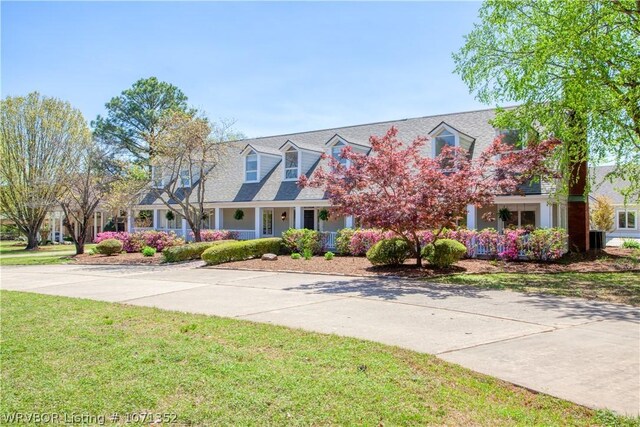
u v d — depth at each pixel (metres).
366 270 15.54
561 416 4.12
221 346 6.34
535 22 14.95
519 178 13.27
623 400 4.42
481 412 4.19
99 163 27.78
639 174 16.14
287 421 4.00
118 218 41.03
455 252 15.23
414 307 9.31
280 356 5.87
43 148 33.12
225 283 13.65
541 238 17.22
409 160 14.57
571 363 5.56
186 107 42.88
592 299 10.20
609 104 13.70
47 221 44.06
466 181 13.57
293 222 27.31
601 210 34.31
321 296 10.83
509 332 7.14
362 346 6.30
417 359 5.69
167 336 6.96
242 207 27.47
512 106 22.91
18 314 8.84
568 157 15.99
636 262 16.67
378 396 4.52
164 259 21.09
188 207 24.25
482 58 16.30
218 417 4.09
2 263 23.12
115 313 8.90
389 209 13.55
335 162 15.30
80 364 5.61
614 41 13.72
